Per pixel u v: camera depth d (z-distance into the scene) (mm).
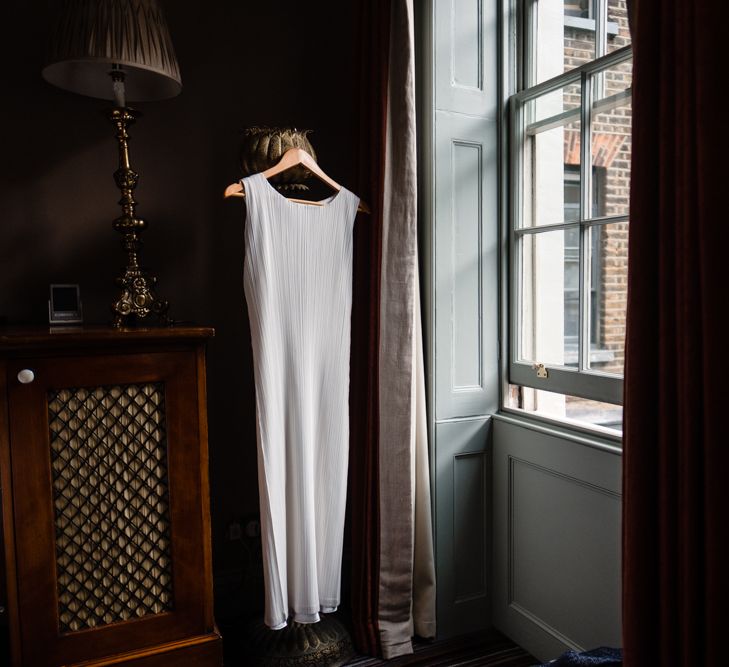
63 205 1979
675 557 1079
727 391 986
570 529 1739
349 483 2324
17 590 1482
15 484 1467
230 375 2205
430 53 1923
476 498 2068
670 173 1064
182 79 2084
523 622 1943
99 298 2031
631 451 1122
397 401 1892
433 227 1947
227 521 2215
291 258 1664
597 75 1667
